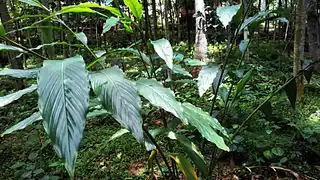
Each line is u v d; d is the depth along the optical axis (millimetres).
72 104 659
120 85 807
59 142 610
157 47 1019
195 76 4391
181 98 3568
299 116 3119
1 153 2779
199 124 1121
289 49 6164
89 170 2408
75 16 6262
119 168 2404
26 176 2123
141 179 2223
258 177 2162
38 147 2789
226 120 2422
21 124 988
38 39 7363
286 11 1421
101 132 3121
